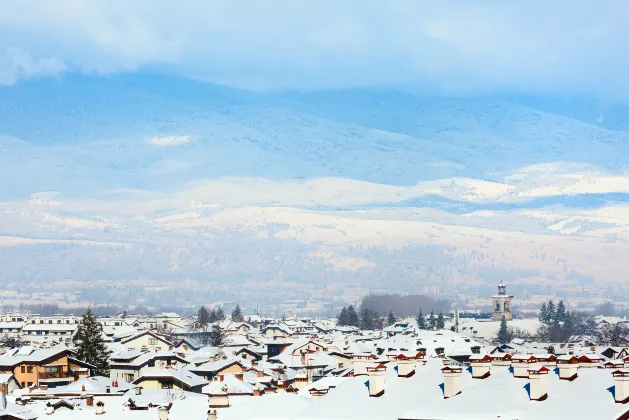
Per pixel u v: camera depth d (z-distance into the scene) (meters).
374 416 100.44
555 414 90.31
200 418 131.38
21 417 135.38
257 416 116.44
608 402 89.62
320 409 105.19
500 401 95.00
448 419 94.31
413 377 107.88
